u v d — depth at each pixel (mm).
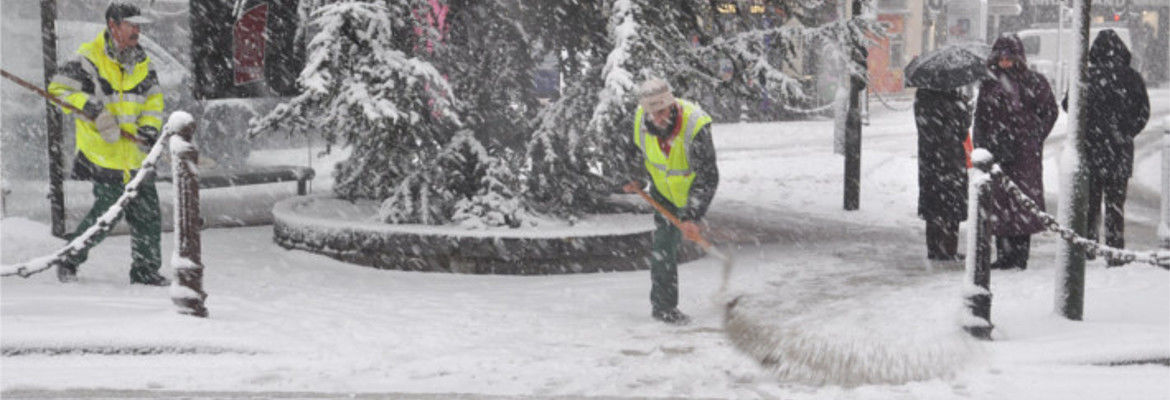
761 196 20281
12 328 8484
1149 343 8445
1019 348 8578
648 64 12953
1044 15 73312
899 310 10523
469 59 14562
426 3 14016
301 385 7676
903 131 36312
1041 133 12703
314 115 14047
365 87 12953
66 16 17109
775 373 8133
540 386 7707
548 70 15055
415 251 12883
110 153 10719
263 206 17828
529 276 12742
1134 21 75375
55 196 12328
